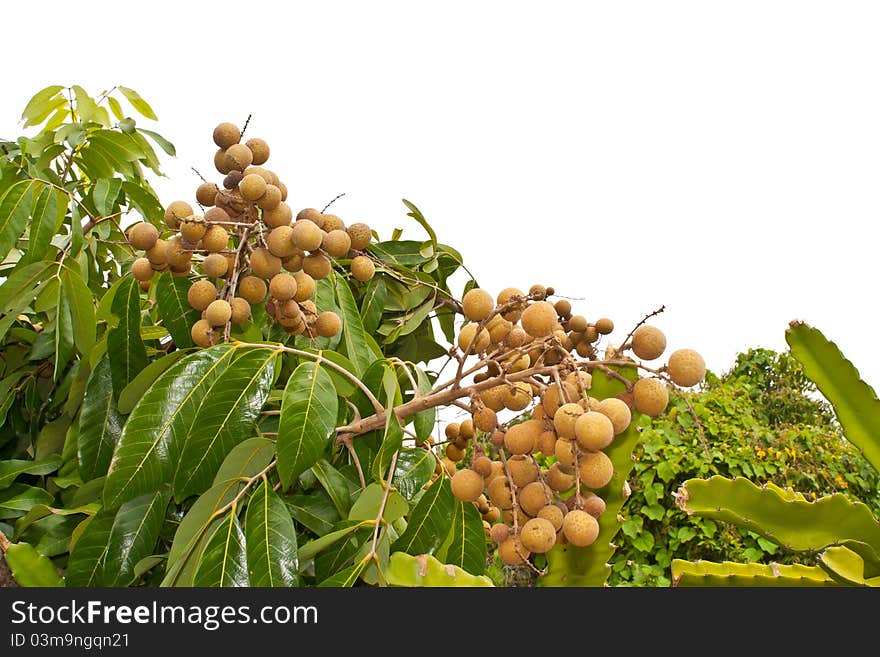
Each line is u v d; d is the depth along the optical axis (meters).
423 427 1.30
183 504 1.30
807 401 4.78
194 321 1.31
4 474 1.38
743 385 4.71
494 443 1.03
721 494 1.19
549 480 0.98
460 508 1.26
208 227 1.18
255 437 1.15
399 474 1.27
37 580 1.12
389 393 1.12
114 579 1.11
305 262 1.21
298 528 1.36
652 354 0.94
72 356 1.57
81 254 1.69
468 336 1.10
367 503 1.14
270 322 1.53
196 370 1.10
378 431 1.33
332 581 1.01
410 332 1.82
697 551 3.63
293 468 1.02
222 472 1.07
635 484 3.73
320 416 1.05
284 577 0.99
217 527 1.05
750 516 1.18
